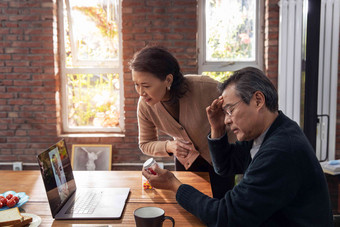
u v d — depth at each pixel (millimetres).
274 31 3424
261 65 3639
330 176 2377
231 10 3611
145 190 1489
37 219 1171
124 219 1181
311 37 1708
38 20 3484
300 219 976
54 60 3543
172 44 3453
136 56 1445
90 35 3738
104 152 3596
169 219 1071
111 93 3758
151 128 1876
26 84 3562
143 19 3424
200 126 1674
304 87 1740
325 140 3330
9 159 3648
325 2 3180
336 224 1313
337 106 3391
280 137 979
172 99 1598
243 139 1048
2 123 3613
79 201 1336
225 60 3680
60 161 1383
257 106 1004
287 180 928
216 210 1022
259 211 945
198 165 1877
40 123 3605
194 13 3412
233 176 1881
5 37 3502
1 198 1289
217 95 1633
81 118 3787
